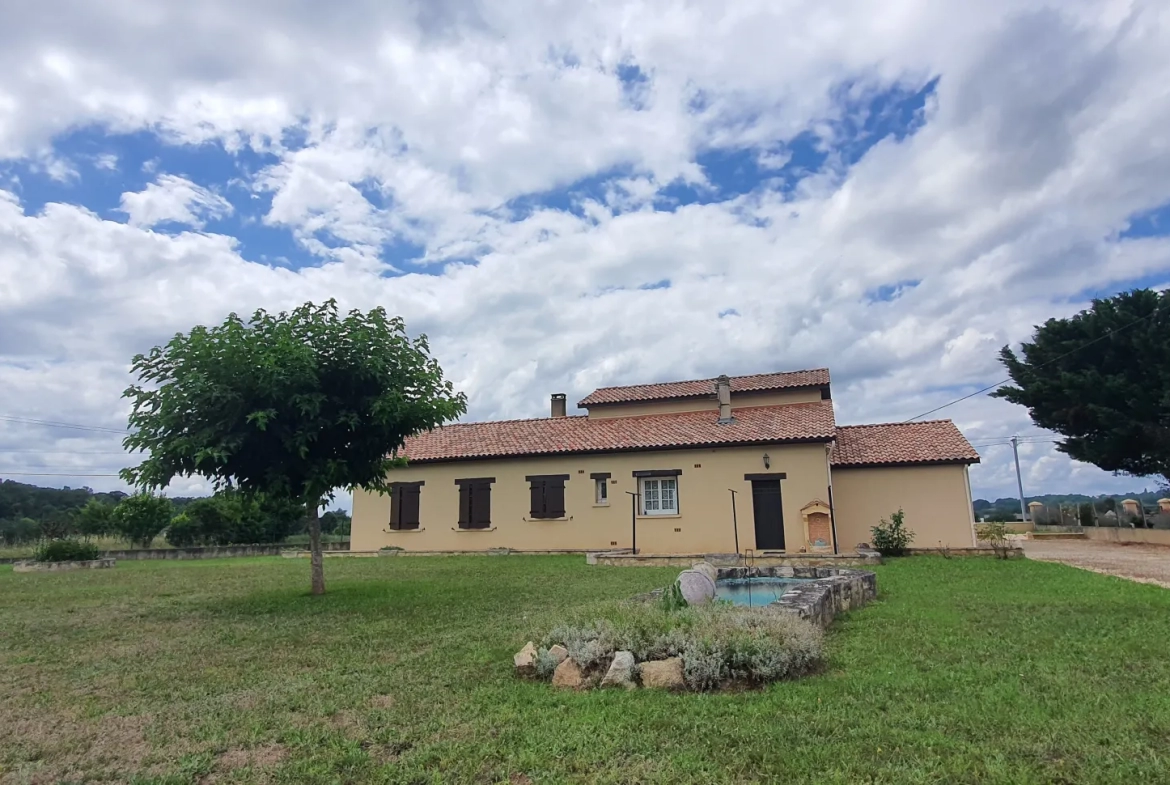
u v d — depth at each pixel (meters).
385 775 4.20
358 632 8.73
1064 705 5.09
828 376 25.66
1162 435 24.44
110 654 7.71
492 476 23.97
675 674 5.86
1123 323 24.55
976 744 4.37
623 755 4.37
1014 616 8.88
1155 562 17.16
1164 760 4.05
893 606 10.07
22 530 30.91
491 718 5.14
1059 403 27.05
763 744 4.45
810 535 20.08
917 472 21.59
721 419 23.33
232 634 8.77
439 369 13.34
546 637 6.79
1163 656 6.54
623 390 27.89
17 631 9.17
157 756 4.60
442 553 23.16
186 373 11.20
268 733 4.99
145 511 29.97
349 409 12.25
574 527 22.75
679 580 8.93
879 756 4.23
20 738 5.00
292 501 12.69
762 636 6.26
